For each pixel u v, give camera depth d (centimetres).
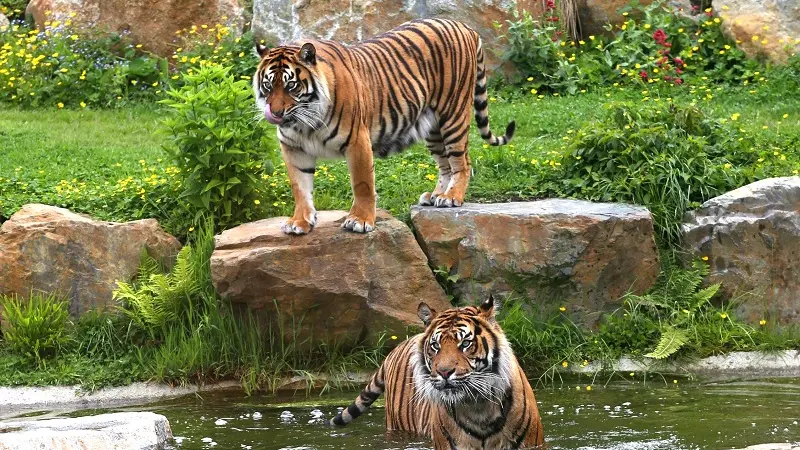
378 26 1956
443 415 837
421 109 1202
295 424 967
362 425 958
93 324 1202
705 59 1931
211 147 1244
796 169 1359
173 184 1334
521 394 833
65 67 1941
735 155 1411
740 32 1930
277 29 1984
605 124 1388
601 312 1209
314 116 1080
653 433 877
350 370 1151
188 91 1295
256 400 1083
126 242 1236
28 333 1168
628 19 2036
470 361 805
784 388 1042
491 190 1369
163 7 2025
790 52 1895
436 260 1212
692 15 2050
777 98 1775
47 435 855
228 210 1263
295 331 1148
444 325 821
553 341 1173
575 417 948
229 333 1160
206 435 932
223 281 1120
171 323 1191
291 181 1149
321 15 1966
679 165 1321
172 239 1262
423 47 1206
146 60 1972
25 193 1391
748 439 848
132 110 1877
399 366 941
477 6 1942
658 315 1209
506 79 1956
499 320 1188
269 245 1133
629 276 1216
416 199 1339
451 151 1244
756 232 1220
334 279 1133
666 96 1811
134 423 896
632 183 1289
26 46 1994
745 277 1221
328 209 1341
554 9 2016
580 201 1289
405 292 1166
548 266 1187
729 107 1731
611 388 1073
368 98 1139
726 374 1125
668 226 1259
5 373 1142
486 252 1198
